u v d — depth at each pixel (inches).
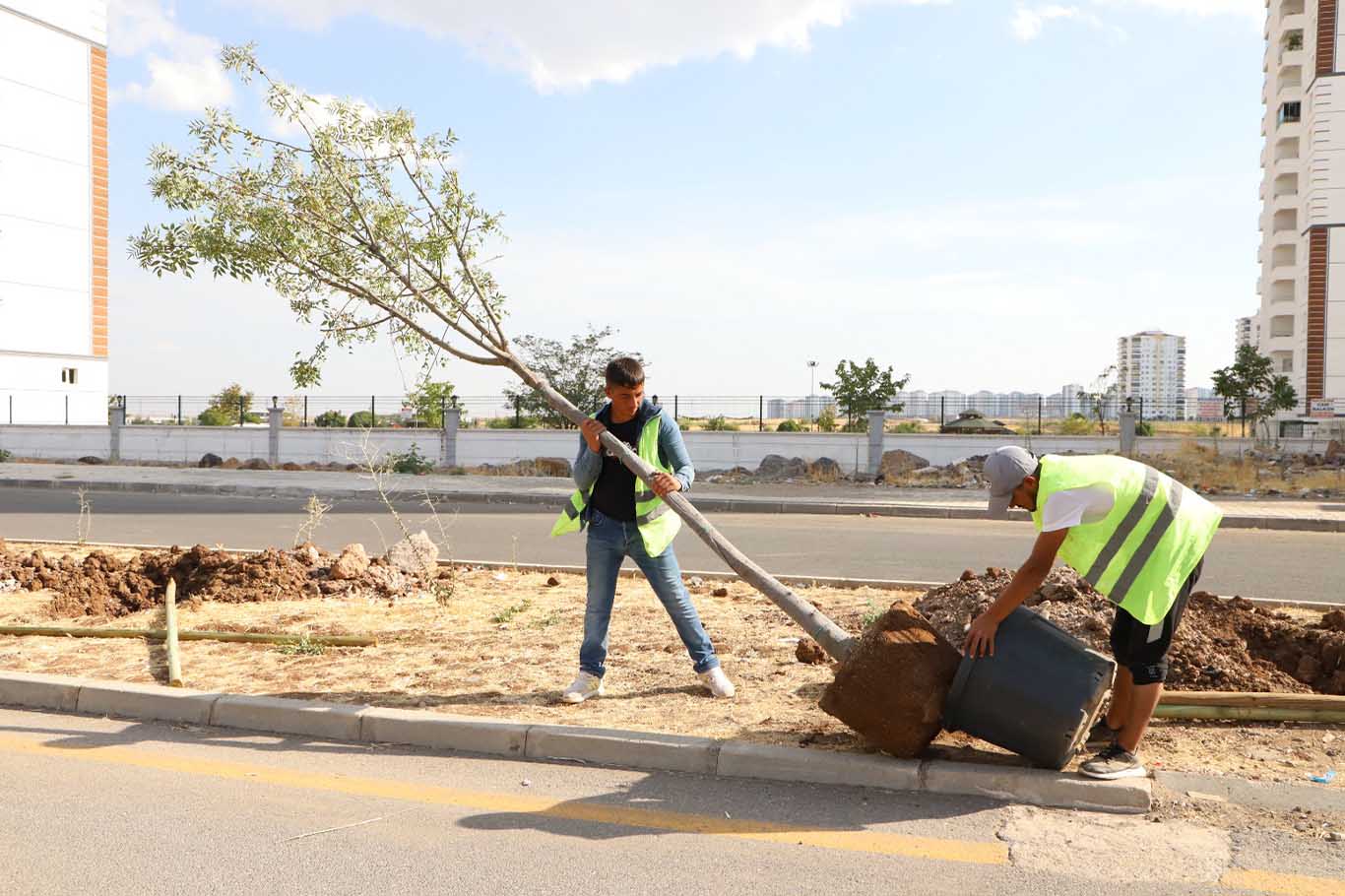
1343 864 130.6
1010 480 156.6
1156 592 150.8
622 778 169.5
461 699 205.9
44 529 539.5
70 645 255.4
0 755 181.6
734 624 272.7
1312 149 2289.6
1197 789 155.9
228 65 214.4
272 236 220.4
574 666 232.4
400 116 223.9
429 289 231.3
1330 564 410.6
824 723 187.0
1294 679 206.7
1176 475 811.4
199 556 331.3
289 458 1074.1
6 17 1579.7
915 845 139.9
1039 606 230.8
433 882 128.7
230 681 219.9
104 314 1747.0
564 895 124.8
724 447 946.7
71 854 137.6
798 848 139.3
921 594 317.7
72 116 1688.0
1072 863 133.2
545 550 454.0
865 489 799.1
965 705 160.7
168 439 1127.0
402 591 324.2
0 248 1585.9
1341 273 2269.9
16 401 1606.8
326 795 161.3
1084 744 169.6
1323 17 2262.6
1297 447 925.2
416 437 1031.0
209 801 157.9
